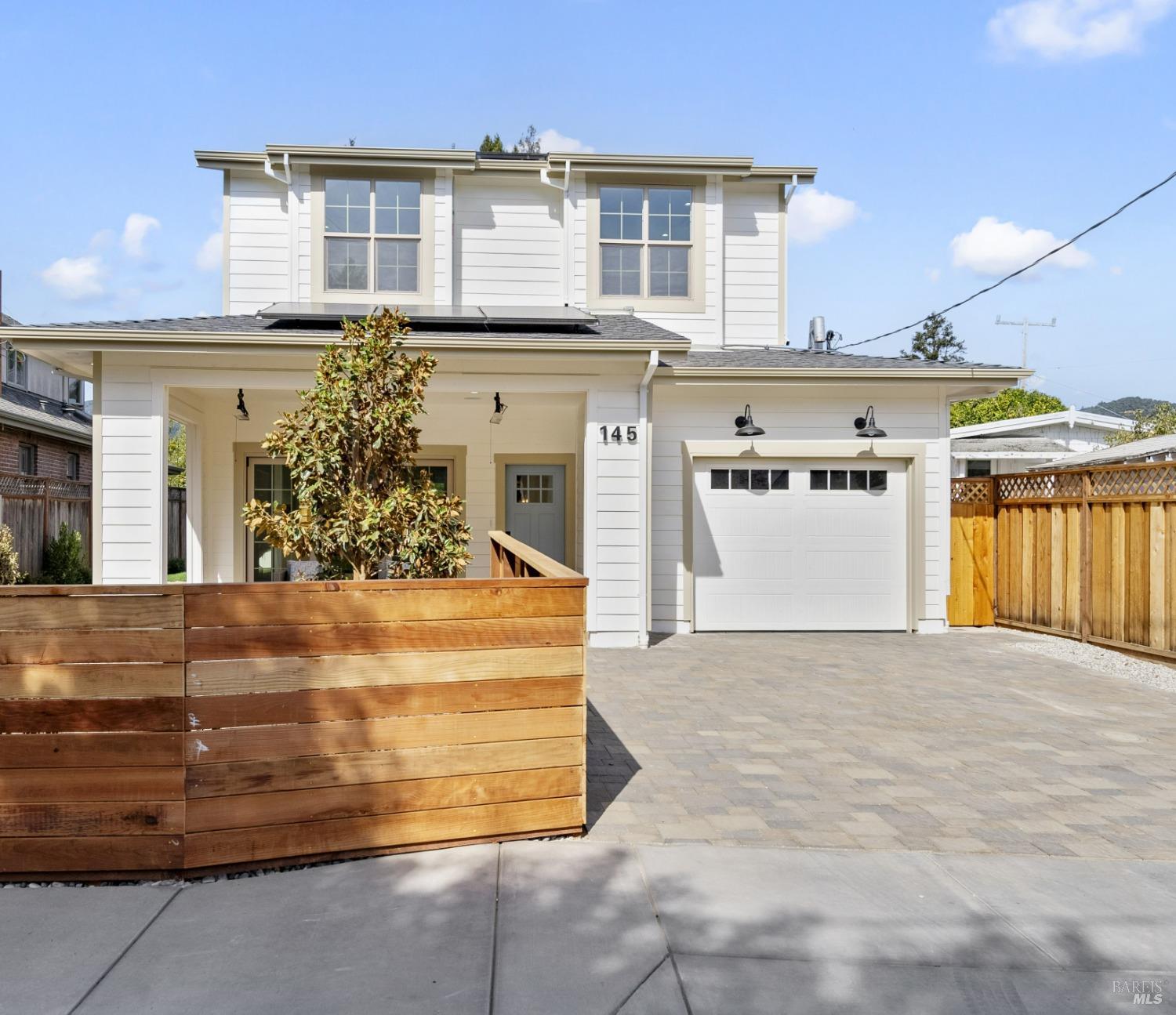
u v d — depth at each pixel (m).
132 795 3.54
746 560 10.77
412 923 3.24
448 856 3.86
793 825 4.32
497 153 13.47
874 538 10.86
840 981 2.90
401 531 5.12
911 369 10.22
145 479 8.90
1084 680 8.03
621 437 9.64
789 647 9.73
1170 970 3.01
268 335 8.54
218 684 3.59
